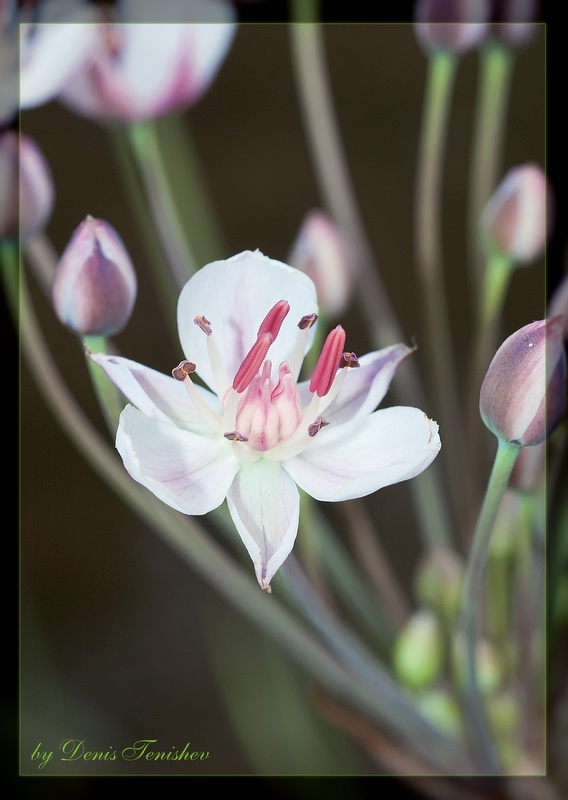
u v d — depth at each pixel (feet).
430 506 0.83
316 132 0.84
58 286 0.71
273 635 0.82
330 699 0.79
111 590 0.85
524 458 0.75
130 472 0.67
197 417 0.70
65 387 0.85
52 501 0.85
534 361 0.68
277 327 0.69
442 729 0.78
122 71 0.76
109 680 0.83
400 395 0.84
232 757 0.81
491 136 0.82
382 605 0.83
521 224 0.77
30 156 0.74
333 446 0.69
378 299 0.84
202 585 0.85
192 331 0.70
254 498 0.69
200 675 0.83
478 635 0.80
